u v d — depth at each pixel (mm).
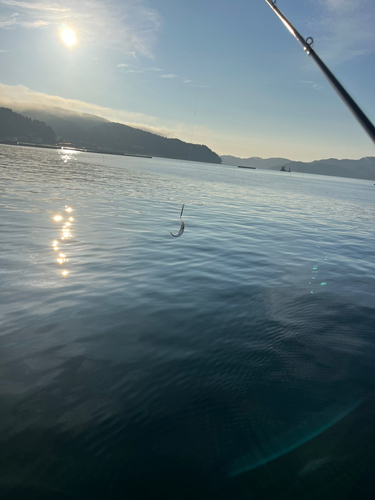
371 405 4309
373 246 14703
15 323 5879
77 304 6785
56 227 13141
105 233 12891
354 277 9883
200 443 3590
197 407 4121
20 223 13312
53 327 5836
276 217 21766
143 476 3178
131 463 3303
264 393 4449
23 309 6406
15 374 4535
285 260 11266
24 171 37906
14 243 10609
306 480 3234
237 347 5586
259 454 3500
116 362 4953
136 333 5836
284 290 8414
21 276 8008
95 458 3330
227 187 47000
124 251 10766
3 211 15367
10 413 3838
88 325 5992
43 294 7129
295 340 5922
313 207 31156
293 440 3691
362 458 3508
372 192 86938
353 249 13789
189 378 4680
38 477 3102
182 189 35875
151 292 7676
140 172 60375
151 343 5547
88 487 3033
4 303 6590
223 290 8125
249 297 7801
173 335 5848
